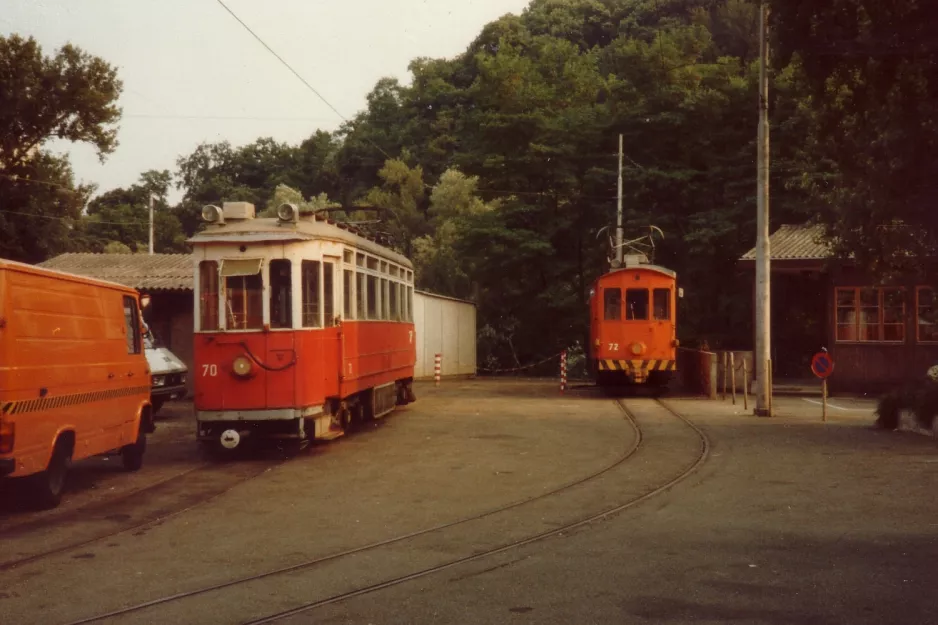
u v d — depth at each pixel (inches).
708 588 255.1
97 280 456.8
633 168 1599.4
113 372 470.9
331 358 585.6
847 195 745.6
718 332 1561.3
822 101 603.2
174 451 598.5
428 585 261.7
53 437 394.3
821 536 323.0
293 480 468.4
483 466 505.7
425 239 2354.8
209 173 3560.5
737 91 1567.4
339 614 233.8
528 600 244.7
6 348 356.2
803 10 542.0
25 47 1412.4
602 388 1171.9
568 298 1598.2
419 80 3518.7
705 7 3048.7
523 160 1620.3
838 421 751.1
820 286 1397.6
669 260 1599.4
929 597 244.5
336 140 3796.8
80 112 1448.1
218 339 551.8
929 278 725.3
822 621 223.9
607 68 2568.9
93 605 244.1
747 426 706.8
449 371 1541.6
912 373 1092.5
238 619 230.4
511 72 1707.7
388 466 509.7
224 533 340.5
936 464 498.6
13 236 1504.7
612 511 373.1
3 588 263.0
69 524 363.3
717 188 1582.2
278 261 554.9
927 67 543.2
